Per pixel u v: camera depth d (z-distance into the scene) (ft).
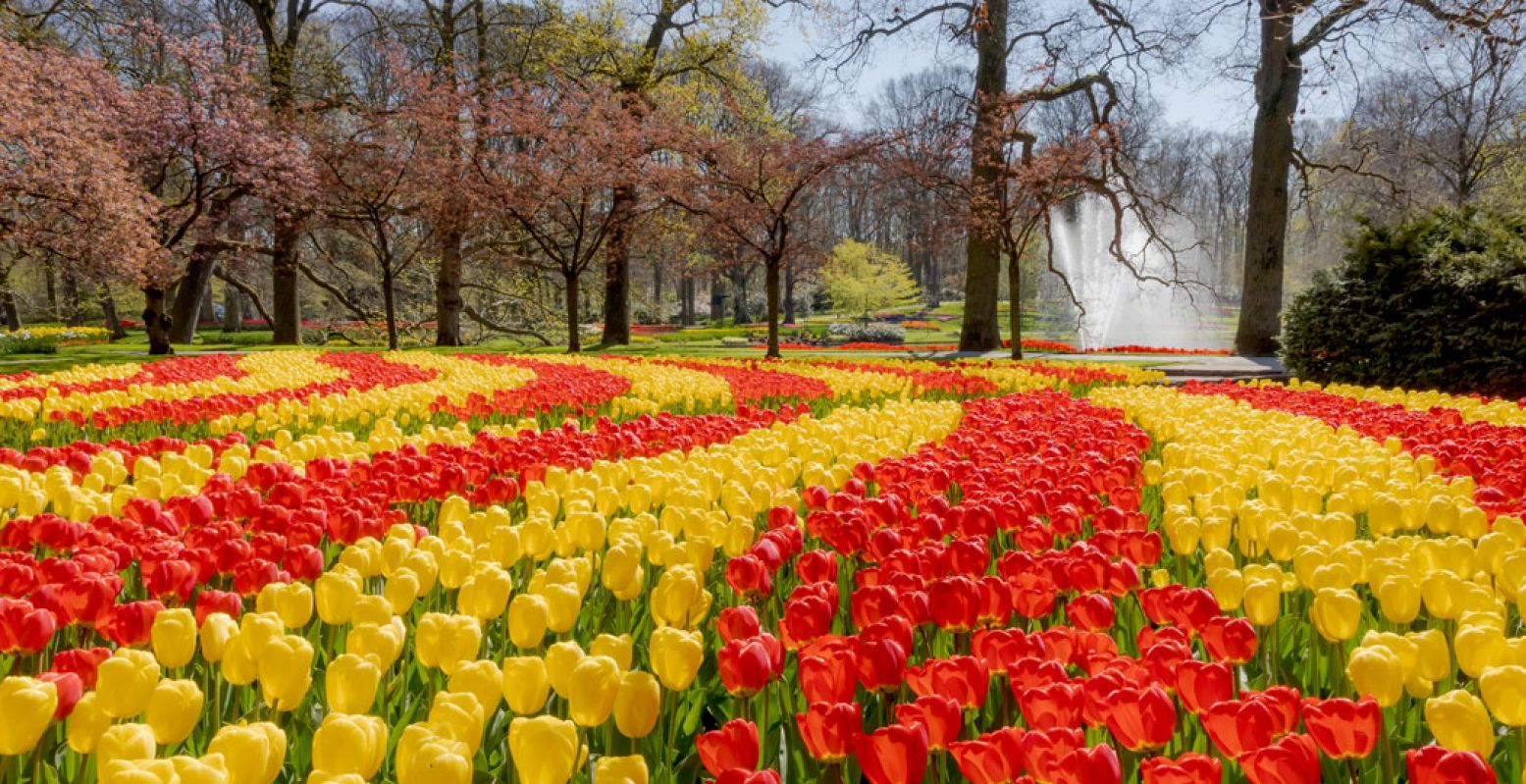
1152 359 69.00
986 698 7.30
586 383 34.35
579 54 103.91
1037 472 15.40
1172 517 10.97
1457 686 8.18
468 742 5.69
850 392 34.99
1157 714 5.82
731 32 103.19
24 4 96.68
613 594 9.84
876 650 6.73
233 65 87.81
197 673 7.89
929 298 265.95
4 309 147.95
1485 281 44.98
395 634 7.14
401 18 109.29
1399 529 13.24
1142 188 91.04
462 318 129.90
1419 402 29.37
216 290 240.53
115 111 71.72
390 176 86.28
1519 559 9.20
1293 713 6.02
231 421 23.20
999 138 76.74
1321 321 51.06
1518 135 111.34
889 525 12.44
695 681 8.12
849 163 76.07
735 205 74.74
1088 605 8.06
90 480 14.16
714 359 54.85
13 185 56.54
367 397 27.17
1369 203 131.03
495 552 9.89
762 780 4.87
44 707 5.52
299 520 10.87
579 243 83.51
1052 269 91.76
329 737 5.16
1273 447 18.03
